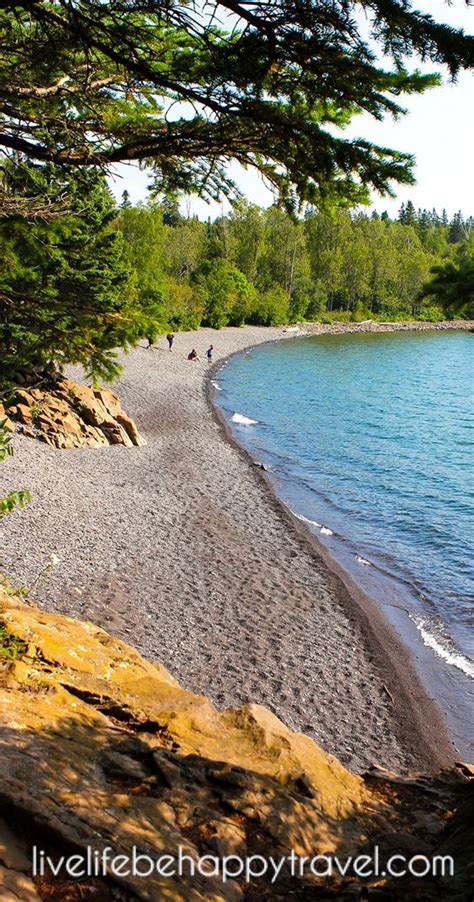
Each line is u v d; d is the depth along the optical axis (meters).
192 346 66.56
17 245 4.79
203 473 25.89
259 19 3.86
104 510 19.75
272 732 6.02
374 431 37.41
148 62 4.81
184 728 5.75
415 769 10.98
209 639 13.72
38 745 4.76
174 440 30.83
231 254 92.31
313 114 4.61
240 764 5.45
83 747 5.01
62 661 6.38
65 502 19.59
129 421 28.69
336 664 13.66
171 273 83.81
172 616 14.32
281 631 14.54
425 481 27.84
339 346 79.62
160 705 6.17
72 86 5.64
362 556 19.80
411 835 5.01
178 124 5.06
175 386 45.09
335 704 12.36
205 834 4.42
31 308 6.43
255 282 97.06
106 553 16.73
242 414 40.38
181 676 12.26
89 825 4.03
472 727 12.38
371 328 101.75
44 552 15.89
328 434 36.31
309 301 102.06
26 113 5.64
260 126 4.66
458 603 17.11
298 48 3.89
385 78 3.87
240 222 92.38
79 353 6.41
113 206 22.73
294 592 16.59
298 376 56.53
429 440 35.50
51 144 5.52
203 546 18.50
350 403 45.81
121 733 5.49
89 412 27.33
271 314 92.56
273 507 22.91
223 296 82.88
